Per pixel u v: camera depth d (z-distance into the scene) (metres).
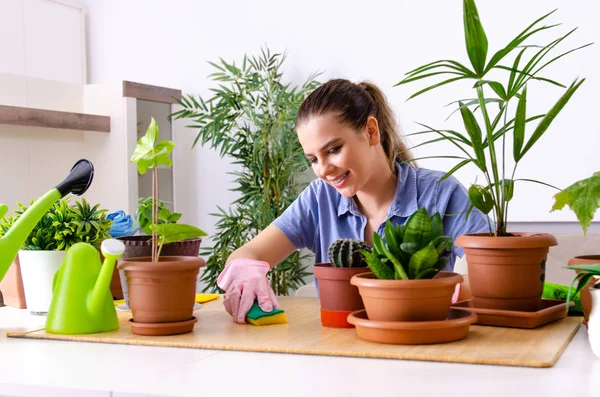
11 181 3.42
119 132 3.67
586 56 2.96
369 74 3.55
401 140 1.60
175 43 4.06
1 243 1.19
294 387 0.77
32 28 3.90
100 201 3.73
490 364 0.85
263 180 3.65
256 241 1.57
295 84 3.76
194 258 1.13
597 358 0.88
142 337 1.08
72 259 1.15
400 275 0.98
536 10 3.07
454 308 1.09
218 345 1.00
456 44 3.32
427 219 0.98
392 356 0.89
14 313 1.39
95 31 4.26
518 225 3.12
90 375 0.86
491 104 3.15
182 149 4.05
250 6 3.86
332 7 3.64
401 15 3.45
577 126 2.98
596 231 2.95
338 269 1.11
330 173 1.36
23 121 3.29
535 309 1.09
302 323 1.19
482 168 1.11
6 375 0.88
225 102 3.62
